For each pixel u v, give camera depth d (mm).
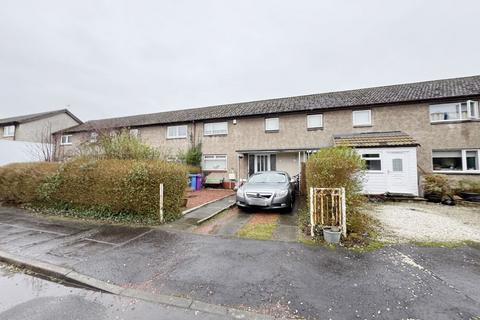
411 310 2707
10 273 3869
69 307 2877
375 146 10859
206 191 14289
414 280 3393
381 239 5168
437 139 12109
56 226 6238
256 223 6609
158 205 6637
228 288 3217
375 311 2693
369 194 10586
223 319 2631
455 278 3453
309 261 4039
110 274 3639
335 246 4719
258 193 7684
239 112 17016
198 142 17797
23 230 5887
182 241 5098
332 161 5633
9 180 8844
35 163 8812
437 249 4582
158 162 7336
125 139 9180
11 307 2887
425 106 12445
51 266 3896
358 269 3736
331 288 3186
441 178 10016
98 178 7121
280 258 4172
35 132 22531
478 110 11523
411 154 10438
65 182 7617
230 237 5355
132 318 2660
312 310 2730
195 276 3553
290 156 15281
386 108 13180
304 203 9664
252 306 2832
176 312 2760
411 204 9602
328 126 14398
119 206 6871
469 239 5199
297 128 15180
